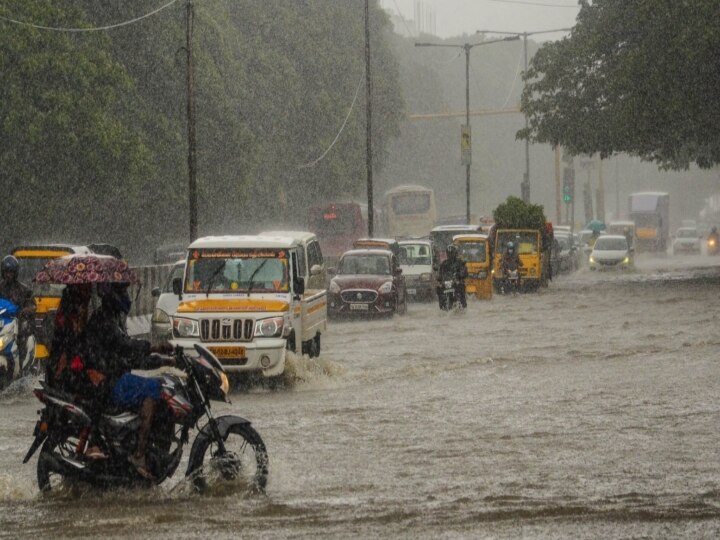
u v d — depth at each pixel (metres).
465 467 17.25
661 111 74.94
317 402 25.67
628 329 42.34
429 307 62.16
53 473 16.34
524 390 26.44
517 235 74.38
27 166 67.12
